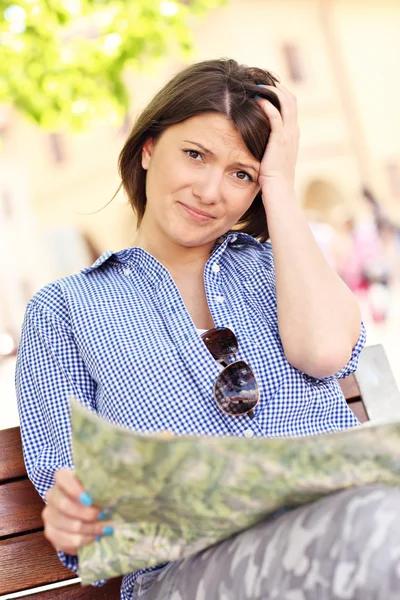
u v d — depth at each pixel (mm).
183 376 2125
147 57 7227
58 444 2156
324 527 1564
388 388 2615
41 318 2262
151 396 2102
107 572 1813
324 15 22766
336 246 16328
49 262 21375
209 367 2125
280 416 2160
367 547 1474
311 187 23156
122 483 1679
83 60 6977
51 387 2205
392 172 23250
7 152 21281
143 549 1816
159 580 1975
